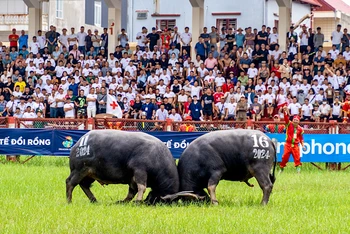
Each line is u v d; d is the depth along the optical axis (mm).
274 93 37844
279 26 42156
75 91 40375
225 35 43594
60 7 65188
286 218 17312
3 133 31391
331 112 36625
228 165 19266
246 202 20094
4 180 24375
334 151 30141
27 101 39438
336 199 20891
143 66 41875
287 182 25391
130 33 63375
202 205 19031
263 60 40625
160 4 62656
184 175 19219
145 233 15406
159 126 31359
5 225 16031
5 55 44938
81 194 21312
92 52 44219
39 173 26891
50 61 43094
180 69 41031
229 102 37656
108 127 31641
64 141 31000
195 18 44219
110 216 17141
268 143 19438
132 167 18625
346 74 38750
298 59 40250
